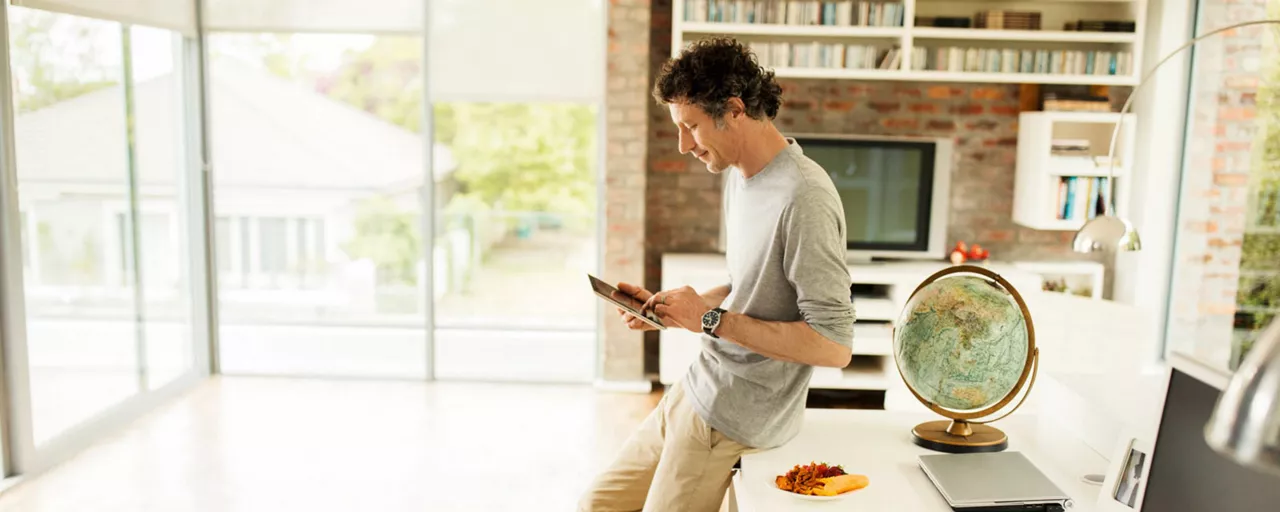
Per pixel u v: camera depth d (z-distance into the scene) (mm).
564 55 5164
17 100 3982
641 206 5172
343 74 5387
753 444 2152
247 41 5367
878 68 5035
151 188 5027
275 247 5539
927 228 5188
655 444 2352
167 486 4004
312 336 5598
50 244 4238
